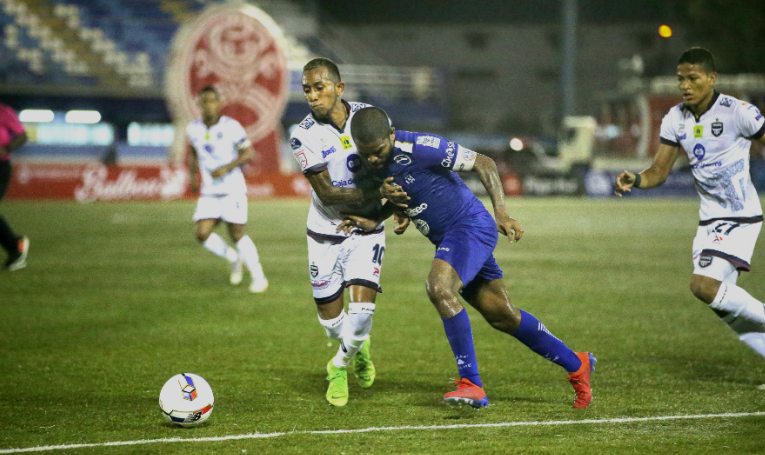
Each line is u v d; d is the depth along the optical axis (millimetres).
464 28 175250
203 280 37375
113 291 34031
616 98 119500
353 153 17609
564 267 41844
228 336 25250
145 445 14859
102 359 22141
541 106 175125
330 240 18516
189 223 64625
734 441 14992
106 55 117188
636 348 23625
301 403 17859
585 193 102750
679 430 15695
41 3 118875
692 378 20047
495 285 17312
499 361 21875
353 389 19312
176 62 89062
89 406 17594
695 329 26453
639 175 19906
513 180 101438
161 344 24078
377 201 17875
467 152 16625
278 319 28078
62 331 25922
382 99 131250
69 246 49812
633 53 172000
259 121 92375
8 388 19125
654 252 48438
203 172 33594
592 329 26453
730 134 18672
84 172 88188
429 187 16812
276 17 138000
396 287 35438
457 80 176125
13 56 114375
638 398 18141
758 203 19078
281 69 91188
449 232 16984
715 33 133500
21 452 14484
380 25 176250
